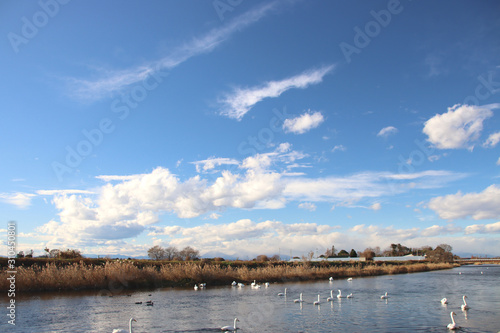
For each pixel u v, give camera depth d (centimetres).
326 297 5006
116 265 5925
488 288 6159
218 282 7000
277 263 10238
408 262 17538
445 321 3231
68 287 5369
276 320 3344
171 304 4322
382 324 3139
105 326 3102
